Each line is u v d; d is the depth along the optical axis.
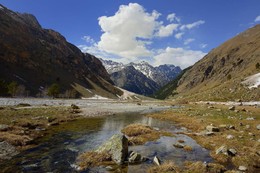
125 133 37.00
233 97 126.38
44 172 19.34
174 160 23.34
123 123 49.75
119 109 90.31
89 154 23.73
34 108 65.25
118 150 22.86
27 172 19.22
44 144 28.83
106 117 61.22
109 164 21.66
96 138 32.88
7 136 28.36
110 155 22.97
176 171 19.61
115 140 23.84
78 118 56.34
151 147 28.72
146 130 38.19
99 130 39.66
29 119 44.25
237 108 77.06
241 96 122.31
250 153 24.09
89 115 63.03
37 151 25.61
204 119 50.25
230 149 24.91
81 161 22.23
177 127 45.22
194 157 24.42
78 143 29.72
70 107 78.00
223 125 40.09
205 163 21.02
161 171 19.69
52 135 34.44
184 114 63.62
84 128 41.53
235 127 39.53
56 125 43.88
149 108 100.81
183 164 22.02
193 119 52.34
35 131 36.25
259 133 34.56
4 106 65.81
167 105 128.00
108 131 38.81
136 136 35.09
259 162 22.27
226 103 110.44
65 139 31.92
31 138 30.84
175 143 30.98
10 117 43.88
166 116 63.16
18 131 32.75
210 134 34.88
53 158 23.16
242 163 21.86
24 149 26.30
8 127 33.56
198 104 120.81
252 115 56.59
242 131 35.91
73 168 20.47
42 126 41.03
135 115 68.81
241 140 30.14
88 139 32.19
